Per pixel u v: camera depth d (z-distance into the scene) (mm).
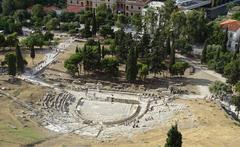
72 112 159750
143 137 136250
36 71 193500
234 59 198000
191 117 150500
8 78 176250
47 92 169625
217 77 197750
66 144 128375
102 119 155250
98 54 191375
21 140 126875
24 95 162750
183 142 126625
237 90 168125
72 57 188750
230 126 142500
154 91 179125
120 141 132875
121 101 171125
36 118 147875
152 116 157250
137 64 187125
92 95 174875
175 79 193375
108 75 191875
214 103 167750
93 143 130750
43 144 126438
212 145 125438
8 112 147750
